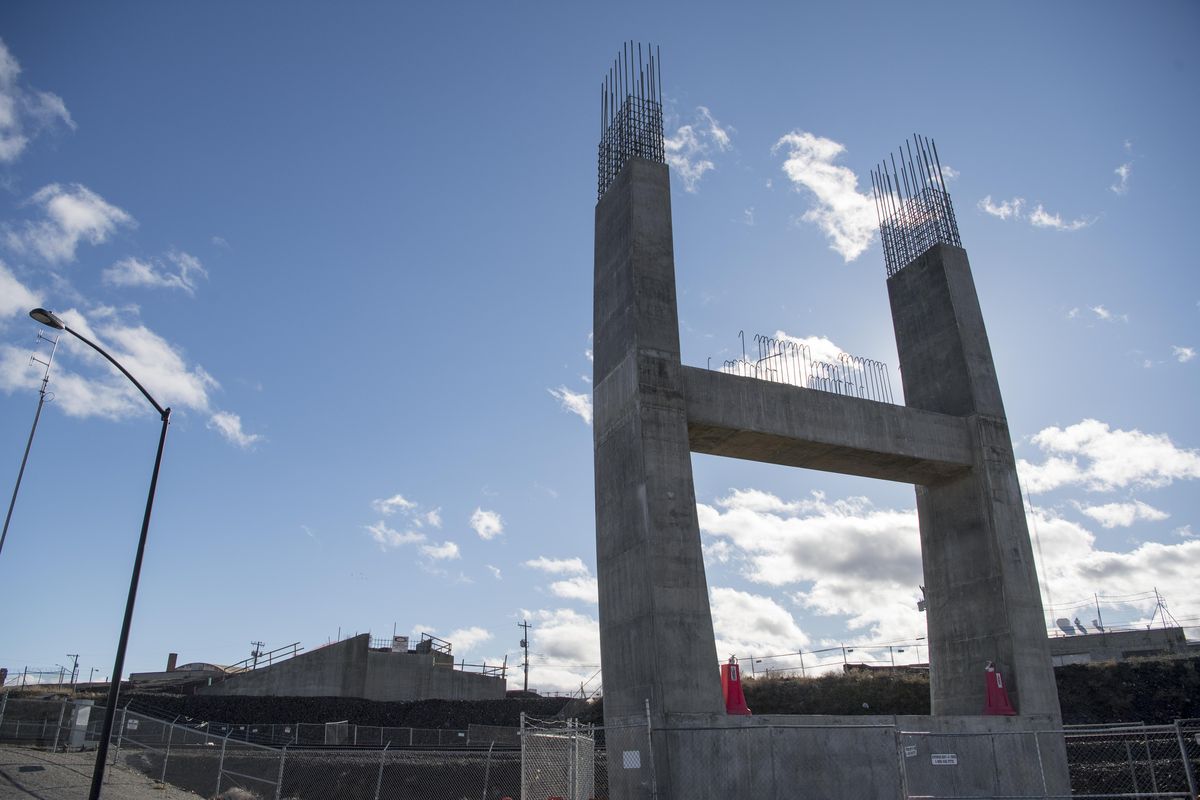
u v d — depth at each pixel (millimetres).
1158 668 39625
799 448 24125
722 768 17969
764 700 44531
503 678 60969
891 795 19297
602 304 23797
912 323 29031
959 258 28406
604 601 21250
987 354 27312
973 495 25844
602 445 22438
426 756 37844
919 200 29938
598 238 24844
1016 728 22344
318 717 52188
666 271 22562
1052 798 15766
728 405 22594
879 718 19922
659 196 23328
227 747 33344
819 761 18859
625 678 19812
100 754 15859
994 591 24641
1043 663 23984
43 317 17453
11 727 31984
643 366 21250
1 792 19406
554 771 20734
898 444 24875
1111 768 29703
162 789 23312
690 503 20391
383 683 57281
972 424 26188
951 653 25625
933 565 26828
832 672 46938
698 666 18859
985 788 21016
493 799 34500
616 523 21172
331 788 35438
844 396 24594
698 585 19656
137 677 70188
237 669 61156
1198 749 29875
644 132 24703
